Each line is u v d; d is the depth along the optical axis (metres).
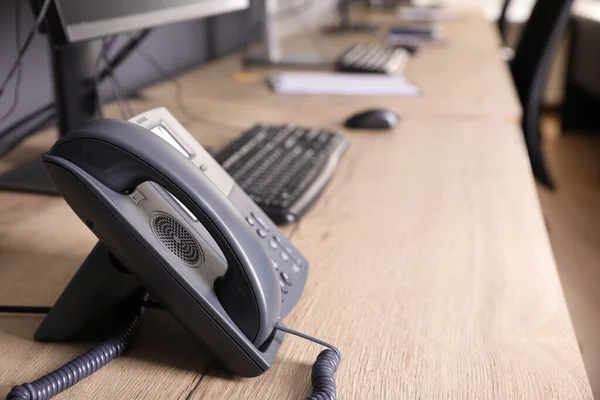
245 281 0.52
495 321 0.63
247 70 1.75
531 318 0.64
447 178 1.00
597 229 2.49
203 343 0.53
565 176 3.08
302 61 1.81
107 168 0.49
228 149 0.99
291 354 0.57
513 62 2.43
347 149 1.13
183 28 1.85
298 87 1.50
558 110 4.23
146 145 0.49
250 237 0.53
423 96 1.50
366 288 0.68
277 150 1.02
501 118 1.34
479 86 1.60
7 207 0.84
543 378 0.55
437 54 2.06
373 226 0.83
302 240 0.78
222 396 0.52
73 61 0.92
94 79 0.95
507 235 0.81
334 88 1.50
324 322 0.62
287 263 0.68
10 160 0.99
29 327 0.60
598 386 1.47
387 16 3.01
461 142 1.18
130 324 0.58
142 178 0.50
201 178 0.51
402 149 1.14
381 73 1.69
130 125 0.51
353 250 0.76
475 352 0.58
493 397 0.52
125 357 0.56
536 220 0.86
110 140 0.49
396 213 0.87
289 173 0.93
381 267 0.72
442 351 0.58
